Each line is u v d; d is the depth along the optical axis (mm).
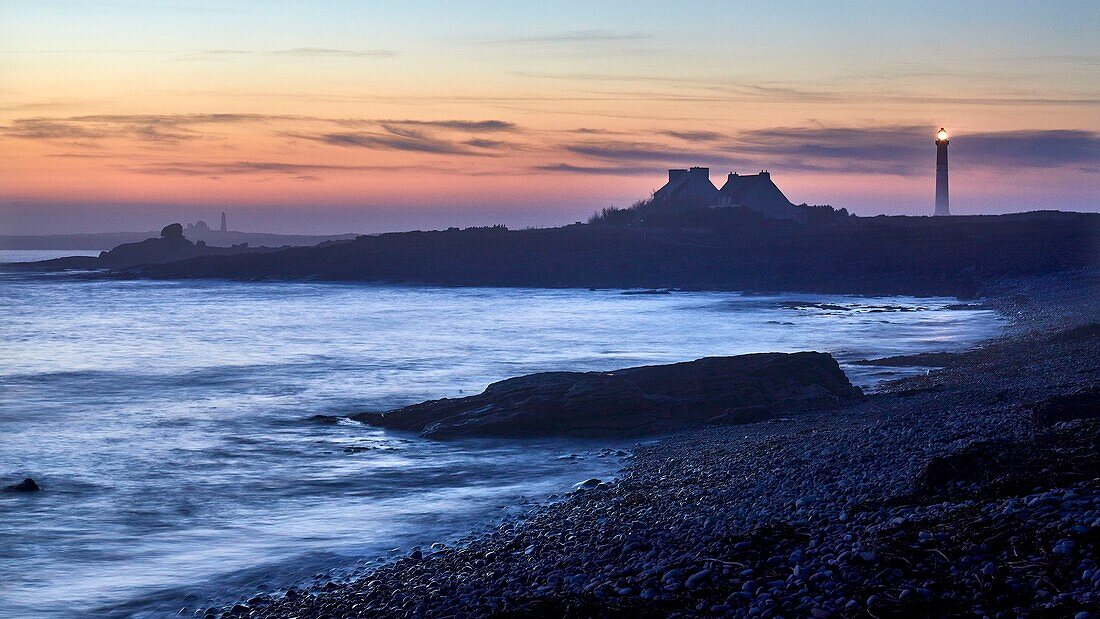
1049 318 66500
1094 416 16891
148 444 28734
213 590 15094
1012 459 13195
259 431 30922
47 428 31875
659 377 32719
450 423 29656
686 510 16422
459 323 80375
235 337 69750
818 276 123375
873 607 9195
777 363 33188
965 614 8773
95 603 14680
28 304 112625
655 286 131750
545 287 138875
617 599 11008
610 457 25047
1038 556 9586
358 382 44250
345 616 12727
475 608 11758
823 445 21156
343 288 146750
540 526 17094
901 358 45469
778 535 12477
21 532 18797
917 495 13273
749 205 172500
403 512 19797
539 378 32000
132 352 59625
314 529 18688
